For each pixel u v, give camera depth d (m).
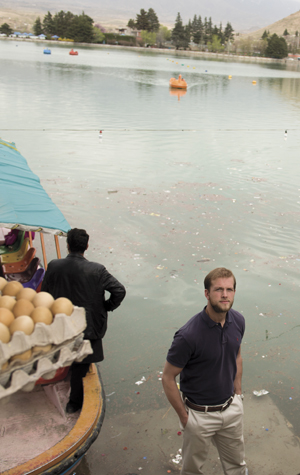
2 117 20.19
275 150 17.08
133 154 14.98
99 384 3.83
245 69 94.19
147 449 3.85
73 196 10.33
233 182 12.34
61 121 20.36
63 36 188.00
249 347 5.39
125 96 32.97
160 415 4.26
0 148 6.65
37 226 4.26
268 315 6.05
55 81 39.66
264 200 10.91
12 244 6.37
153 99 32.59
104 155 14.51
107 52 125.19
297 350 5.36
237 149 16.84
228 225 9.16
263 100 37.62
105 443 3.90
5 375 2.81
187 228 8.88
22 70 48.22
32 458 3.07
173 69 72.38
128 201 10.24
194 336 2.86
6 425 3.53
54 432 3.48
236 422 3.05
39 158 13.55
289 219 9.70
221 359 2.90
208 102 33.28
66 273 3.56
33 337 2.89
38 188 5.41
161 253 7.70
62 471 3.08
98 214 9.33
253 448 3.88
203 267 7.26
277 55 185.50
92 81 42.31
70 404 3.72
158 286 6.62
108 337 5.45
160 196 10.76
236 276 7.04
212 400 2.96
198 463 3.10
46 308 3.02
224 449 3.18
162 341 5.40
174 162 14.25
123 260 7.34
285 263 7.57
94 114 23.33
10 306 3.03
